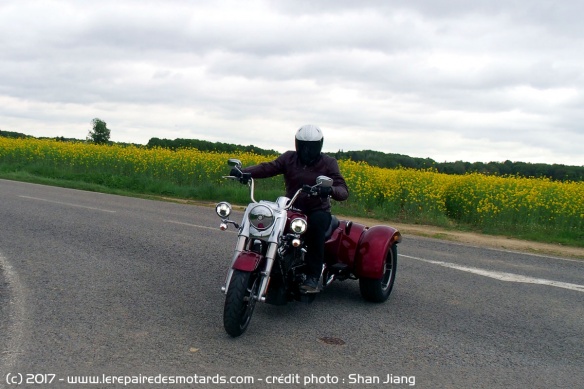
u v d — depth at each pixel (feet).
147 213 41.50
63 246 27.61
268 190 60.34
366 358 15.61
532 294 23.98
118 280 22.03
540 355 16.74
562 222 48.73
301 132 18.84
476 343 17.40
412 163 92.89
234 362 14.73
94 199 48.67
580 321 20.47
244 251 16.61
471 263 30.09
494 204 50.65
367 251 20.54
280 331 17.43
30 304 18.47
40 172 74.08
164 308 18.88
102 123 118.01
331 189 17.25
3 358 14.10
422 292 23.16
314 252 18.29
